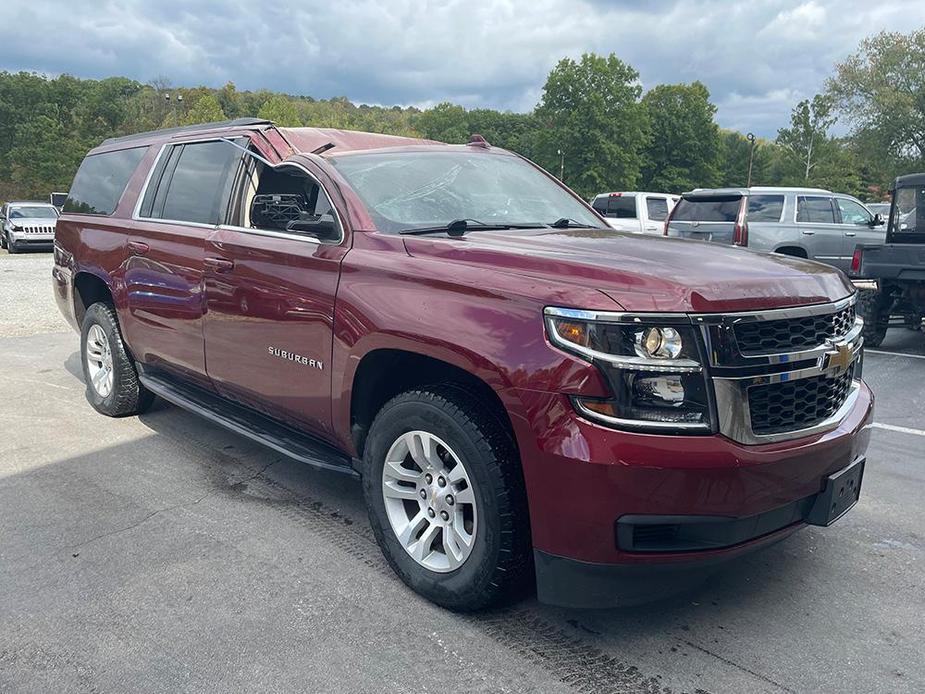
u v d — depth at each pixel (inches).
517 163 186.2
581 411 100.3
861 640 114.0
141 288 192.9
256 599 124.0
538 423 102.4
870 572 135.4
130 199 207.2
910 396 267.1
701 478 98.4
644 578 103.9
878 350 362.6
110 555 139.1
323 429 144.3
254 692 100.7
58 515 156.5
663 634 115.0
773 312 106.1
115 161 225.3
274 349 148.9
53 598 124.0
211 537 147.1
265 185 166.7
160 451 195.9
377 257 130.3
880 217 511.2
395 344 121.0
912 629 117.2
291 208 151.3
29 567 134.3
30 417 225.0
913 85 1820.9
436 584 119.6
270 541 145.6
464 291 114.6
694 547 102.6
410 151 168.7
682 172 3184.1
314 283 138.1
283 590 127.0
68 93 2989.7
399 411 121.3
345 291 131.6
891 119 1827.0
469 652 109.6
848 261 526.3
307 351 140.6
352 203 141.2
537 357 103.3
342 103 7490.2
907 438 216.2
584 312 100.9
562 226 157.6
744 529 104.2
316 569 134.6
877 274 344.8
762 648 111.6
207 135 188.5
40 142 2795.3
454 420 112.2
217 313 164.4
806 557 141.0
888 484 178.7
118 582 129.3
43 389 259.1
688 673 105.3
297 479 178.1
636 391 99.3
